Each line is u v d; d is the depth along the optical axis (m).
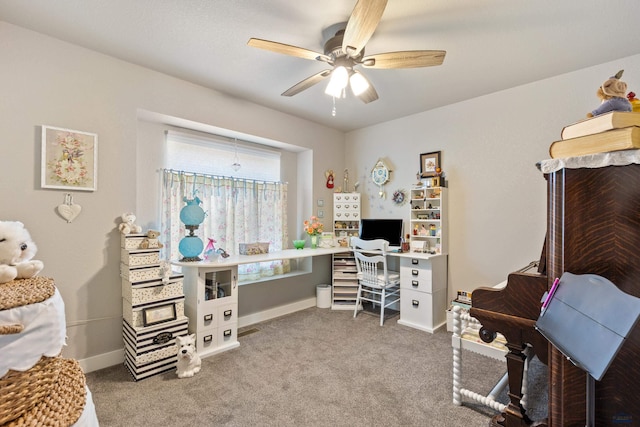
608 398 0.93
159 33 1.98
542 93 2.63
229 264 2.51
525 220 2.73
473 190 3.05
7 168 1.88
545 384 2.01
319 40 2.05
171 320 2.25
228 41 2.07
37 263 0.97
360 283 3.40
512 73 2.51
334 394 1.87
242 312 3.16
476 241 3.03
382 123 3.85
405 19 1.80
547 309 0.95
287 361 2.31
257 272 3.40
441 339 2.74
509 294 1.37
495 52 2.18
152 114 2.53
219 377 2.08
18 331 0.67
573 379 0.99
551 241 1.03
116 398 1.83
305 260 3.92
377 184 3.88
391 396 1.85
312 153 3.84
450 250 3.20
